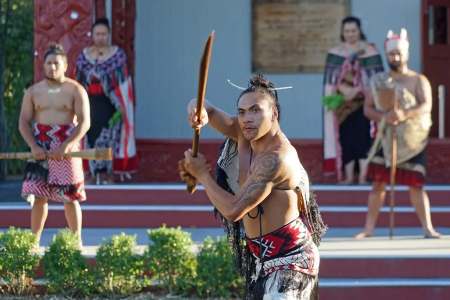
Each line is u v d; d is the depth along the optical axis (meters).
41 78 28.31
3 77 45.00
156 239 20.62
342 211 26.56
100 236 25.23
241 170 13.44
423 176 23.66
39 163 21.77
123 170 28.44
